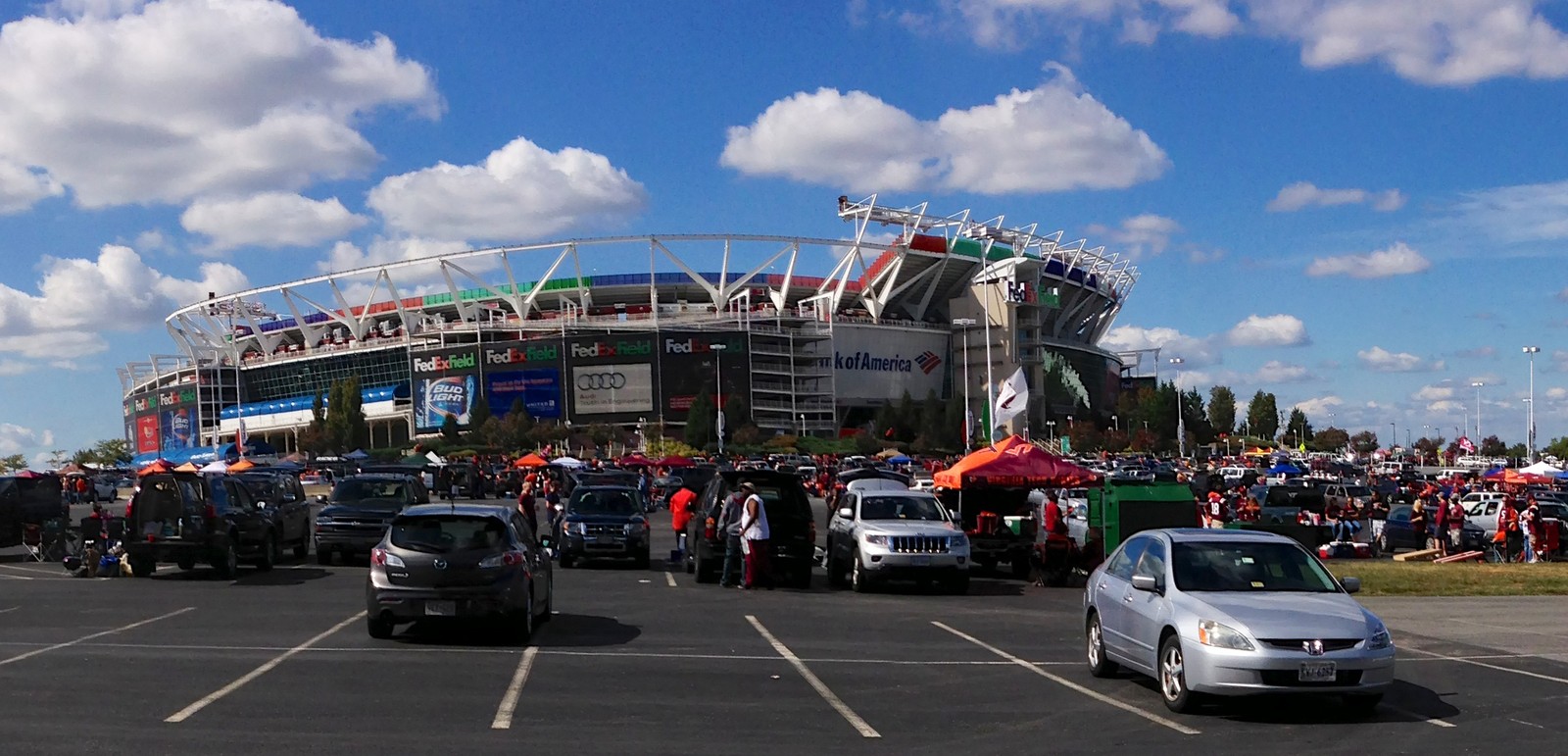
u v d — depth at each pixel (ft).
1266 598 37.14
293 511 94.43
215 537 77.92
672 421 526.57
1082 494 113.50
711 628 57.31
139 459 255.91
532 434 456.04
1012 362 584.40
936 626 59.41
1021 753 31.48
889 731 34.12
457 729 33.17
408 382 567.18
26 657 45.39
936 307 637.71
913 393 597.11
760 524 77.30
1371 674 34.81
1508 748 32.12
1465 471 278.26
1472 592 72.74
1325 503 137.39
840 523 81.10
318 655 46.21
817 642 52.70
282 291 606.96
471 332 561.43
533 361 533.55
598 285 582.35
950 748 32.04
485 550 49.24
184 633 52.29
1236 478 239.09
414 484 93.86
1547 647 51.16
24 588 72.69
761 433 492.54
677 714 36.04
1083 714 36.83
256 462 254.88
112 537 82.79
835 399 565.94
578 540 90.43
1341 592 38.52
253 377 632.79
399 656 46.16
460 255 556.10
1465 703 38.58
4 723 33.27
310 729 32.89
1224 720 35.86
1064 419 611.88
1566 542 110.83
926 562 74.54
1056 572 82.28
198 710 35.32
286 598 67.26
